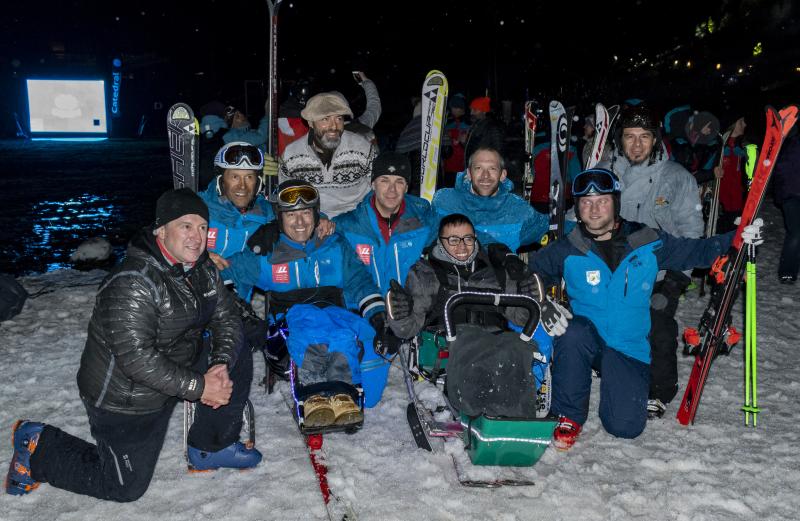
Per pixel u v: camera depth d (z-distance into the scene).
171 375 2.64
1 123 34.38
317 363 3.44
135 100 35.56
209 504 2.93
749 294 3.57
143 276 2.59
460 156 9.36
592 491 3.07
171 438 3.55
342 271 3.81
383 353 3.62
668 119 6.05
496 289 3.53
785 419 3.78
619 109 4.95
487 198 4.14
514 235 4.21
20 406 3.93
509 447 3.11
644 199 4.12
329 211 4.81
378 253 4.09
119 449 2.72
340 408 3.15
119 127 35.56
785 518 2.88
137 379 2.60
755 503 2.98
